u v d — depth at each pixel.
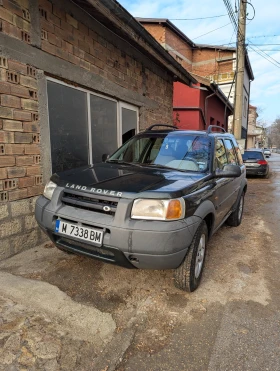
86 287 2.93
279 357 2.12
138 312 2.58
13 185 3.47
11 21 3.30
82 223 2.60
